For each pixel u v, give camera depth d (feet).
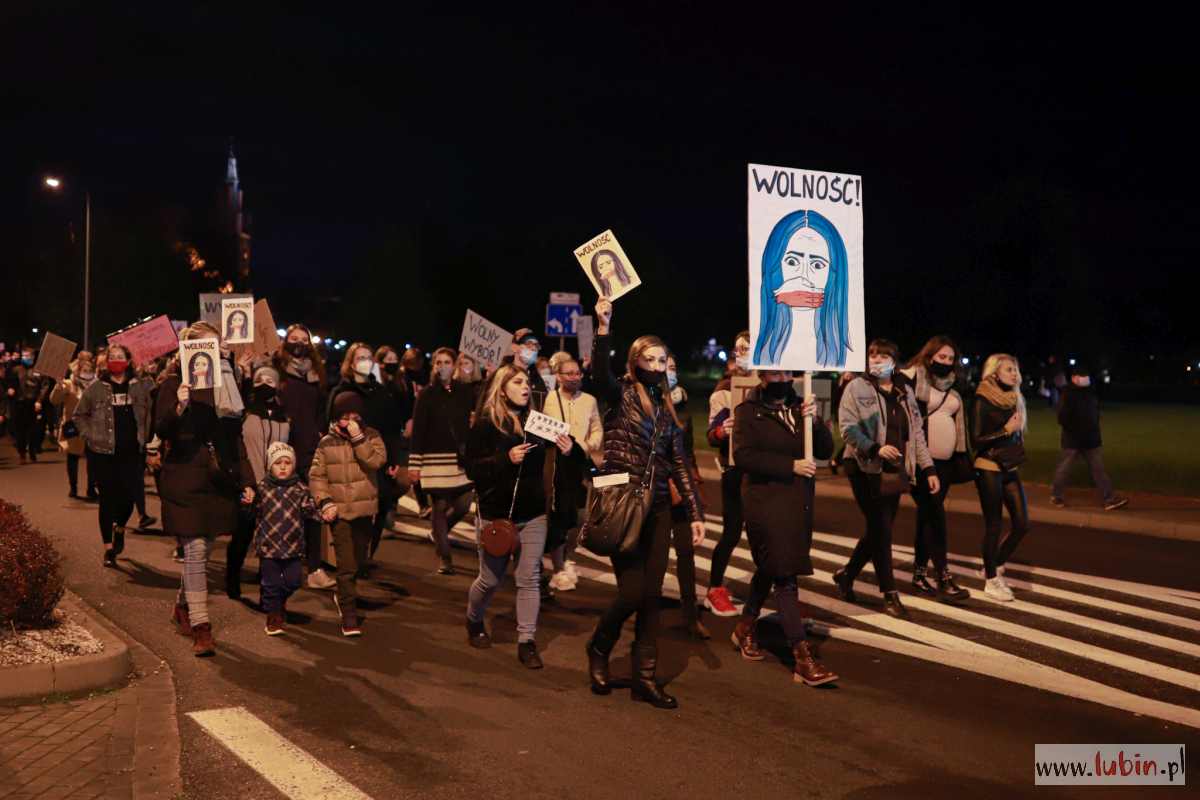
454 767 17.10
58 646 21.65
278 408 29.43
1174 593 31.22
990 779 16.80
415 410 32.65
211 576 32.63
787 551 21.70
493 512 23.02
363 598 29.73
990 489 29.68
